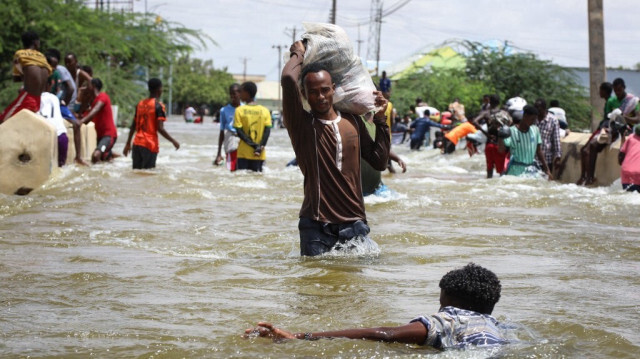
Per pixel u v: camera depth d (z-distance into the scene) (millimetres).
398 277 5711
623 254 6820
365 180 10117
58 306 4730
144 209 9297
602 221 8883
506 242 7332
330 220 6543
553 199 10695
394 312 4664
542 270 6012
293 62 6410
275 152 23422
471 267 4125
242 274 5750
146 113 14023
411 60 55188
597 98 22438
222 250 6859
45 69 11844
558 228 8281
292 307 4789
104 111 15703
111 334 4109
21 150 10883
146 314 4559
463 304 4074
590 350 3887
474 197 10945
